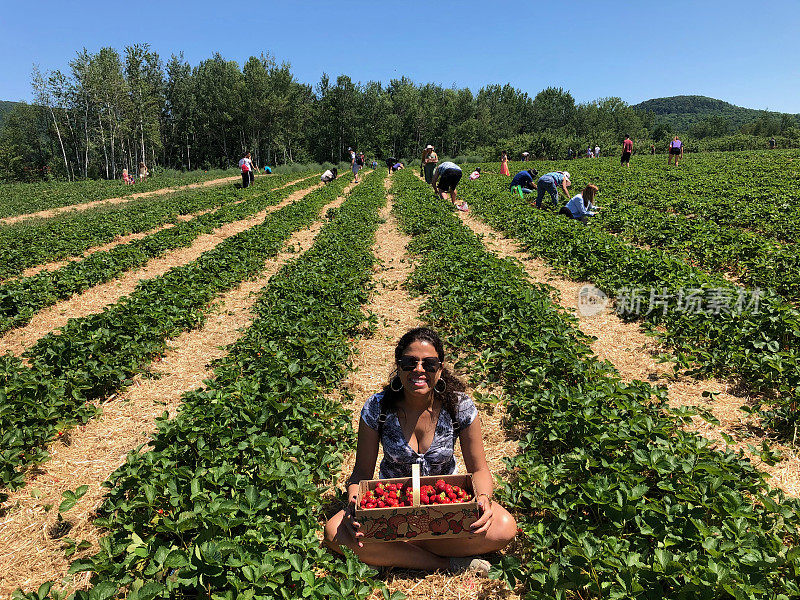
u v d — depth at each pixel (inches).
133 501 147.9
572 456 168.2
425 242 529.3
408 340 131.9
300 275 401.4
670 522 135.5
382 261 486.3
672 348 278.8
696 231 476.7
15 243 569.3
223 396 210.8
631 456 170.6
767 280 347.6
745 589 109.4
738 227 524.1
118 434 217.6
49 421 213.2
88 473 191.5
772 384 227.0
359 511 124.7
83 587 138.9
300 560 130.0
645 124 5565.9
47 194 1259.2
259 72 2785.4
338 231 598.9
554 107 4864.7
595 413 194.9
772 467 180.7
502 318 291.7
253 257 492.4
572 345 255.6
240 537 134.4
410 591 135.7
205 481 159.6
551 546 141.5
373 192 1021.8
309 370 245.0
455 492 132.4
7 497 173.6
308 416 205.9
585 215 554.6
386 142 3383.4
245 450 179.3
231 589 121.3
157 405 241.3
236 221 746.8
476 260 424.2
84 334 280.4
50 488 182.2
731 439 174.9
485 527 128.3
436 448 141.0
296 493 153.3
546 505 153.3
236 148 3201.3
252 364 255.4
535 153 2506.2
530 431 209.8
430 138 3612.2
